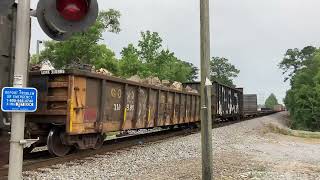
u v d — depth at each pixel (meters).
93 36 43.19
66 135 11.80
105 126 13.48
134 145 16.06
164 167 11.05
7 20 7.42
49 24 3.82
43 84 11.85
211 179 8.43
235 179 9.59
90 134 13.00
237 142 19.53
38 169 9.77
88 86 12.45
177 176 9.66
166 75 52.72
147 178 9.32
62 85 11.62
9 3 3.63
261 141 21.34
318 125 78.06
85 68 12.51
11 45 7.47
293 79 111.94
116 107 14.42
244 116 55.25
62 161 11.27
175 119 21.94
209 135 8.45
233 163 12.25
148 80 19.38
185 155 13.74
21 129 3.80
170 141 18.16
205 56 8.47
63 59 44.53
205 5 8.51
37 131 12.13
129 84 15.45
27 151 12.69
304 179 10.00
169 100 20.81
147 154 13.44
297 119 82.19
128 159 12.16
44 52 45.75
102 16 44.50
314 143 23.48
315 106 78.56
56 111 11.73
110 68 45.84
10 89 3.72
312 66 91.25
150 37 52.44
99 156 12.53
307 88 81.50
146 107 17.39
